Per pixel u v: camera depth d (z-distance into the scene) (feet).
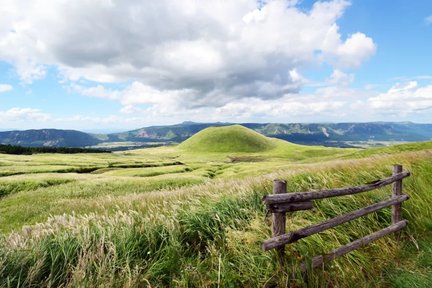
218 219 22.88
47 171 243.19
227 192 30.12
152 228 21.18
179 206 26.43
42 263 16.21
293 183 33.09
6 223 67.67
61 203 82.07
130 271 17.29
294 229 22.17
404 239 26.94
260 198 26.08
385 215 28.73
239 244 20.58
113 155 623.77
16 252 17.07
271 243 18.04
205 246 21.61
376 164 42.32
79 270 16.21
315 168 41.09
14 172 218.79
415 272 21.04
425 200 32.71
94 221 22.47
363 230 25.64
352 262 21.68
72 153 632.38
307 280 18.83
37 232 21.33
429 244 25.45
